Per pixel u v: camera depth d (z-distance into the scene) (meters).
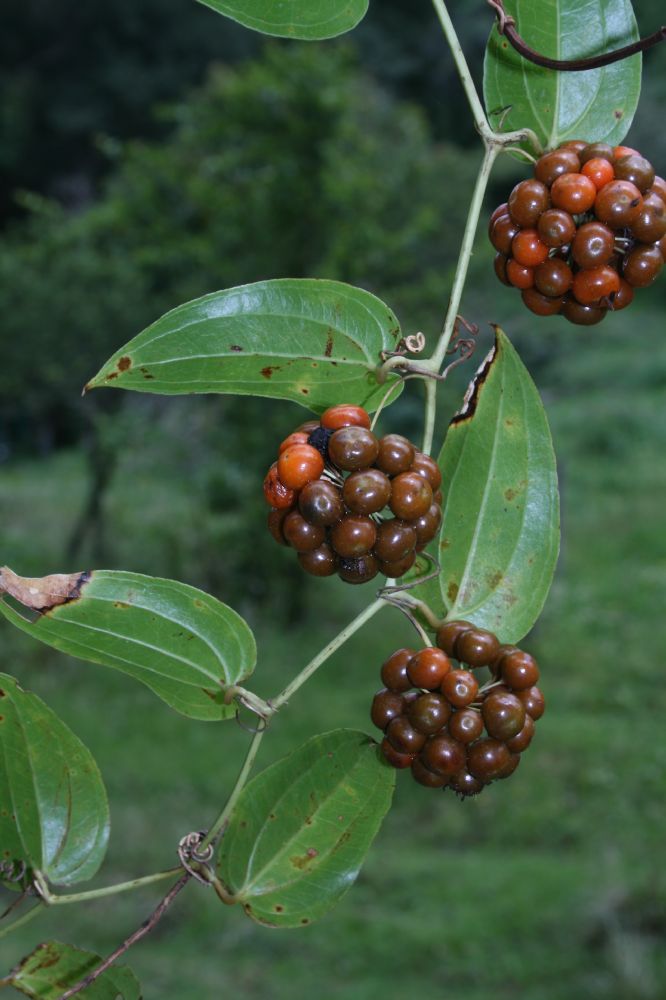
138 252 13.66
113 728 10.06
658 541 15.85
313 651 12.05
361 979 6.56
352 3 1.39
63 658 11.48
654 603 13.32
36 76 31.70
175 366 1.28
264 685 11.09
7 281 14.89
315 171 12.27
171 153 13.17
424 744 1.32
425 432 1.33
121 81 31.78
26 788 1.37
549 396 24.94
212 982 6.49
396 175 14.12
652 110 24.98
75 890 7.42
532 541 1.42
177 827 8.17
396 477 1.27
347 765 1.37
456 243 15.34
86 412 15.30
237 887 1.35
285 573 12.81
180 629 1.30
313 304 1.31
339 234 12.20
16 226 18.11
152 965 6.71
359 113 14.57
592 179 1.35
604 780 9.01
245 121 12.35
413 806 8.98
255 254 12.55
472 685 1.28
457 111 32.00
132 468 15.51
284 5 1.38
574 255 1.35
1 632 11.60
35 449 21.33
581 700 10.80
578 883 7.47
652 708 10.48
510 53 1.48
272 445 12.59
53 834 1.37
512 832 8.43
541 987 6.42
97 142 14.19
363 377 1.34
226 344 1.29
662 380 25.05
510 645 1.35
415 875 7.80
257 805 1.37
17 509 16.59
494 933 6.98
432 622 1.36
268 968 6.70
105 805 1.38
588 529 16.83
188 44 32.75
